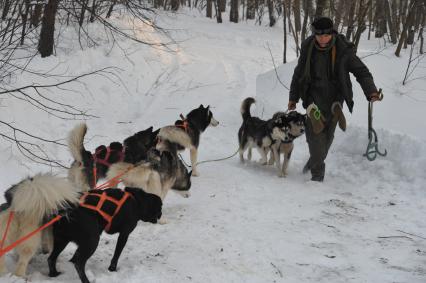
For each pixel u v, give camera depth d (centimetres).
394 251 493
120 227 420
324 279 428
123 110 1177
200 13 3525
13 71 905
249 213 602
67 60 1220
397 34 2014
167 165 597
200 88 1438
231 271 438
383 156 760
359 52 1400
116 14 1833
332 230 548
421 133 805
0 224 369
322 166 742
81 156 561
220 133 1030
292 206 631
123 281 399
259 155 932
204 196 671
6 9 1109
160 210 466
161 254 468
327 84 716
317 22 692
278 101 1061
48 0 1184
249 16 3391
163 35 2011
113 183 556
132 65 1460
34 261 424
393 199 651
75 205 392
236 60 1934
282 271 443
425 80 1041
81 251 380
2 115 825
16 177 655
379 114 909
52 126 909
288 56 2156
